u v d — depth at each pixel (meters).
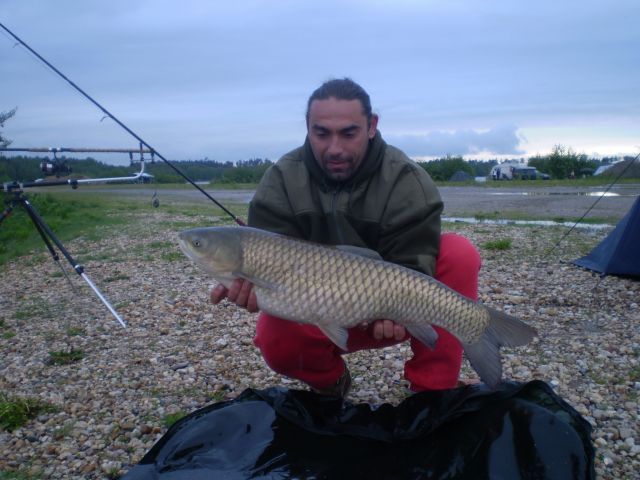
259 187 1.52
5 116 7.93
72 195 12.84
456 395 1.31
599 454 1.32
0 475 1.33
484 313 1.32
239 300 1.36
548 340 2.08
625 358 1.87
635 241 2.92
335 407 1.34
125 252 4.58
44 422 1.61
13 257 4.82
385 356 1.99
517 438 1.16
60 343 2.34
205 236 1.33
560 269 3.24
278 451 1.21
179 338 2.31
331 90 1.35
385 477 1.13
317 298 1.30
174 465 1.17
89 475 1.33
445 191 12.02
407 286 1.28
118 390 1.80
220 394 1.74
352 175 1.43
